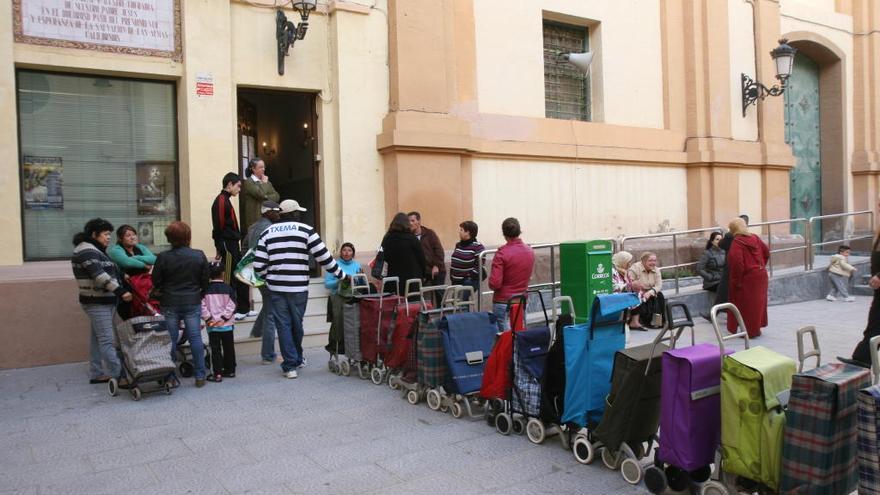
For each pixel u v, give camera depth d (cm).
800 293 1229
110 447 501
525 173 1143
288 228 707
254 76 911
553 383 484
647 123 1327
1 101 765
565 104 1255
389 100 998
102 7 817
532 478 434
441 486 423
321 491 417
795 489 337
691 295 1048
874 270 589
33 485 431
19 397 643
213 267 717
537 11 1176
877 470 315
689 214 1364
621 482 425
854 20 1744
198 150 861
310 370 749
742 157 1395
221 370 703
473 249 847
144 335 623
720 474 378
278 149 1132
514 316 545
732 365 362
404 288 766
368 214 977
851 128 1738
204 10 868
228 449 495
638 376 417
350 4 960
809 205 1719
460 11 1083
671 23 1356
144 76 855
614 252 1126
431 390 590
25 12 779
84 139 835
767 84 1468
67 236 826
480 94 1104
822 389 331
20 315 763
